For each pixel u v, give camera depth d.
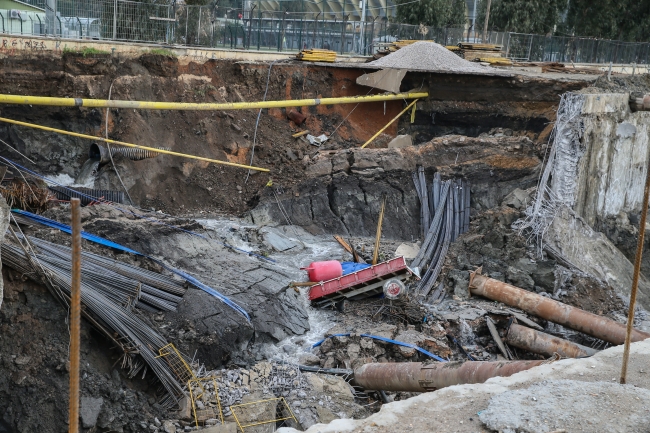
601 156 29.31
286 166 28.59
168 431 15.91
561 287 25.53
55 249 18.17
